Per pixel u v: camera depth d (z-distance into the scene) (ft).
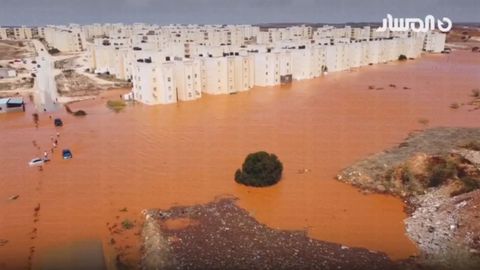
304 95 407.44
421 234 143.74
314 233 146.72
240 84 429.79
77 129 287.69
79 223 155.84
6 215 161.99
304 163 216.33
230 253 133.90
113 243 142.31
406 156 213.05
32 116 327.88
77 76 517.96
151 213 161.68
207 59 406.62
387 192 180.14
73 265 129.39
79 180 197.16
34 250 138.10
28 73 531.91
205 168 211.82
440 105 352.90
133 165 216.95
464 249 131.44
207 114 328.90
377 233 145.89
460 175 185.37
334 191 182.60
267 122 304.30
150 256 131.64
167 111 339.36
